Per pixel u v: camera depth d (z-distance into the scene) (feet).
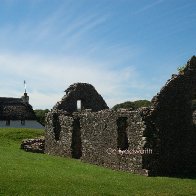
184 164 95.81
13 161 102.42
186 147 96.89
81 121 114.93
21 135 162.20
